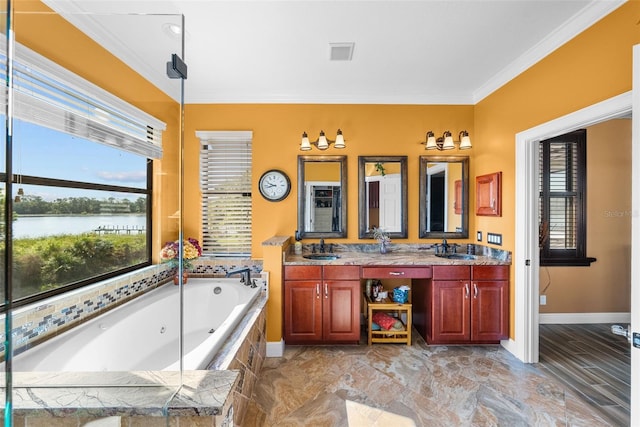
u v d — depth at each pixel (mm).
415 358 2455
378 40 2115
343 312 2639
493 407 1840
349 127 3102
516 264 2510
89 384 929
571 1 1710
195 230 3066
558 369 2293
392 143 3115
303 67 2508
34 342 1440
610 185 3238
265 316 2475
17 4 1328
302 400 1909
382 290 2934
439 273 2631
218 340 1638
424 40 2117
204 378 970
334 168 3104
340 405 1858
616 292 3248
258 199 3068
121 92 2012
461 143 2971
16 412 841
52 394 885
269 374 2211
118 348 1874
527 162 2412
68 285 1675
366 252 3105
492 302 2617
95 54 1807
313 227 3094
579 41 1896
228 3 1718
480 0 1710
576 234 3246
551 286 3252
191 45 2150
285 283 2625
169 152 2320
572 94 1947
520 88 2443
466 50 2256
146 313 2135
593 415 1768
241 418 1707
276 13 1811
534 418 1742
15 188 1313
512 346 2547
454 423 1702
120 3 1694
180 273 1150
